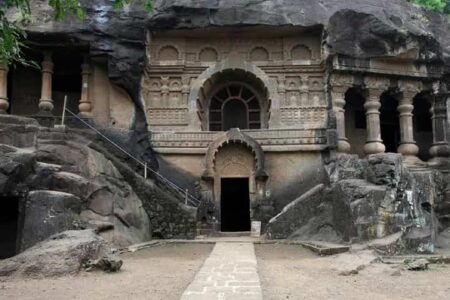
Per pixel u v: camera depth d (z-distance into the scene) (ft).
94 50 68.69
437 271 35.42
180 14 70.74
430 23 79.20
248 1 71.31
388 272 34.24
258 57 76.74
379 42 71.15
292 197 69.10
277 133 70.74
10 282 28.73
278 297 24.32
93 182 50.60
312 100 75.20
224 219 90.58
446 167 74.08
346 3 74.02
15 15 66.64
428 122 86.22
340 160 66.95
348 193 50.57
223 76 77.82
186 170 69.51
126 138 69.41
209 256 39.99
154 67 75.15
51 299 23.72
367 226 47.57
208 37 76.18
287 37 76.28
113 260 32.48
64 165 51.31
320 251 43.04
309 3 72.79
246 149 69.36
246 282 27.53
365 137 82.64
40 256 31.86
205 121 78.54
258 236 61.52
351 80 72.74
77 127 69.21
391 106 86.58
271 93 75.00
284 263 38.06
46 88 71.46
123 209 53.16
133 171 60.80
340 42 70.49
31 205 42.50
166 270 33.42
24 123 55.57
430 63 75.56
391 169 50.96
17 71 78.69
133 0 70.38
